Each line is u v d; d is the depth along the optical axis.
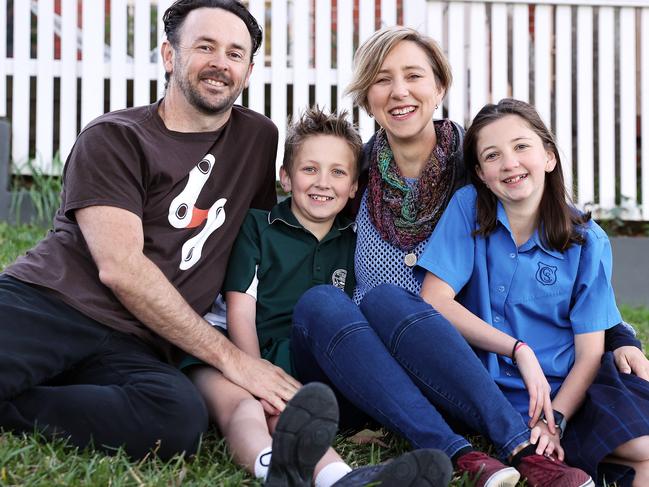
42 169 5.53
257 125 2.87
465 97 5.87
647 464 2.25
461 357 2.29
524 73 5.75
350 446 2.48
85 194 2.48
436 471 1.89
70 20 5.56
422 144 2.87
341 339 2.29
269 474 1.93
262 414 2.31
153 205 2.60
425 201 2.82
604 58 5.75
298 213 2.88
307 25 5.65
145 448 2.22
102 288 2.48
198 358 2.50
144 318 2.42
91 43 5.54
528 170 2.59
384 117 2.85
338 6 5.66
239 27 2.69
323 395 1.87
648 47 5.80
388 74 2.82
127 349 2.46
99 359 2.43
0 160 5.43
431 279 2.68
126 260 2.41
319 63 5.67
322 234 2.88
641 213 5.75
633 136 5.77
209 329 2.46
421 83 2.80
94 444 2.21
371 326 2.40
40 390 2.26
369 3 5.66
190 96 2.64
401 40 2.82
